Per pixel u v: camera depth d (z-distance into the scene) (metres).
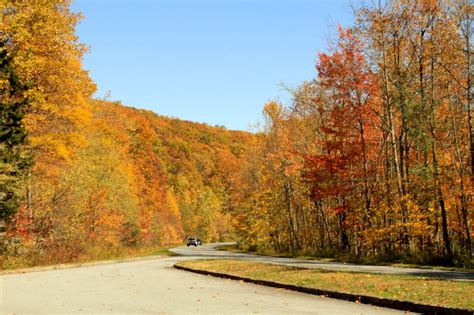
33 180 32.75
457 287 11.91
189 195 127.69
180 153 138.88
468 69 25.80
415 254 25.34
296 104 37.94
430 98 27.89
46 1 27.84
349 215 30.69
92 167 40.94
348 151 30.22
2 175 25.56
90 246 36.50
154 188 89.31
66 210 34.22
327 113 34.44
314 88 36.09
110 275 22.41
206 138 162.88
